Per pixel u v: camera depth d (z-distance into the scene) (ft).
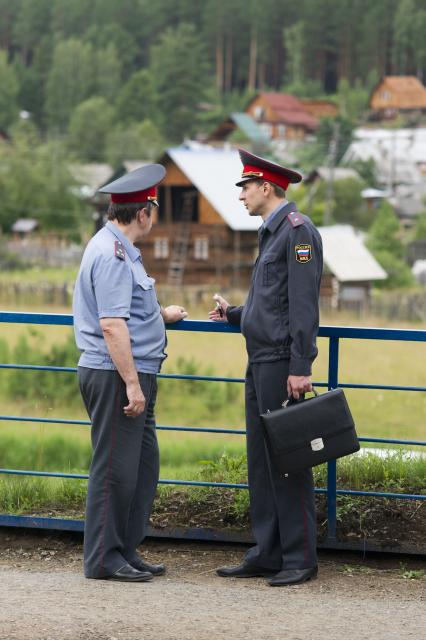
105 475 21.30
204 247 246.88
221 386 79.10
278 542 21.94
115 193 21.26
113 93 573.74
